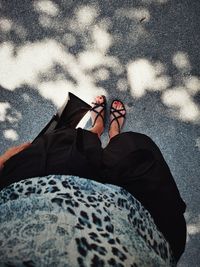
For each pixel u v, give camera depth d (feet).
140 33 7.47
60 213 3.05
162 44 7.41
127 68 7.54
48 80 7.82
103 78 7.64
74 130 4.81
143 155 4.59
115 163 4.28
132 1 7.43
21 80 7.91
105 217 3.18
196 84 7.37
